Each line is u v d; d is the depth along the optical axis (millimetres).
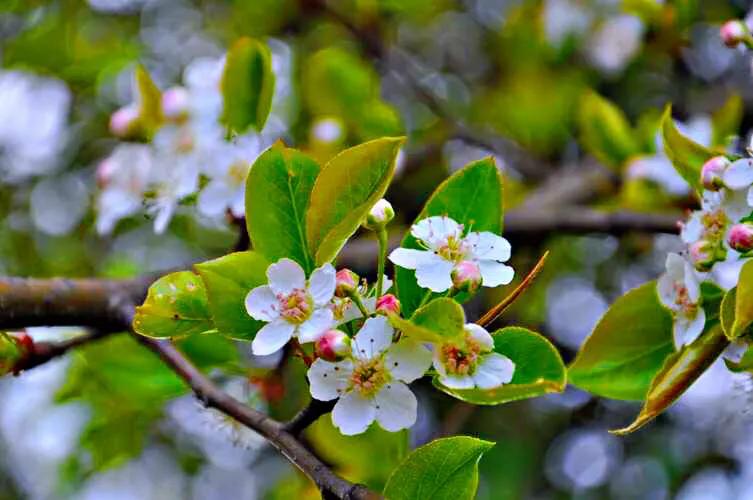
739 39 764
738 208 718
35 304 767
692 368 711
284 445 693
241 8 1294
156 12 1316
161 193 791
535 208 1075
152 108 804
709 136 891
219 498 1244
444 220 689
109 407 934
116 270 1027
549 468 1262
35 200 1250
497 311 665
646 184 946
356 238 1013
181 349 817
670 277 727
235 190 771
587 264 1288
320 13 1286
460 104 1375
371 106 987
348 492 669
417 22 1403
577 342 1263
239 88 773
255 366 836
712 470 1224
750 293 681
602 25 1208
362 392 667
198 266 679
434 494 670
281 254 692
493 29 1409
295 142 1006
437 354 662
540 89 1332
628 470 1263
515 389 653
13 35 1220
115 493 1196
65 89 1230
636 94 1305
